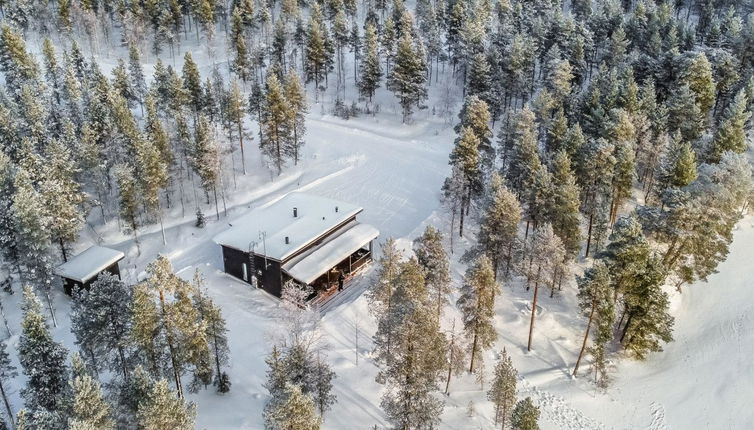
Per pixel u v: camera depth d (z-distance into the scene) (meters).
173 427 29.19
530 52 90.50
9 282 56.44
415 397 33.72
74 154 67.81
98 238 67.88
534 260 45.50
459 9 106.12
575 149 61.88
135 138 69.00
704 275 54.16
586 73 97.38
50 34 122.12
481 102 66.06
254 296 53.44
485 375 44.62
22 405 41.03
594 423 42.47
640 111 69.25
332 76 109.06
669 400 45.00
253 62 105.81
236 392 41.25
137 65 98.62
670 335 48.44
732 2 115.62
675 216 51.69
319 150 84.31
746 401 44.44
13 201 57.28
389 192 72.62
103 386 37.97
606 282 43.16
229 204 73.44
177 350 37.56
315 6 111.94
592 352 44.78
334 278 56.72
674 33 89.12
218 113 89.62
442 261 45.00
